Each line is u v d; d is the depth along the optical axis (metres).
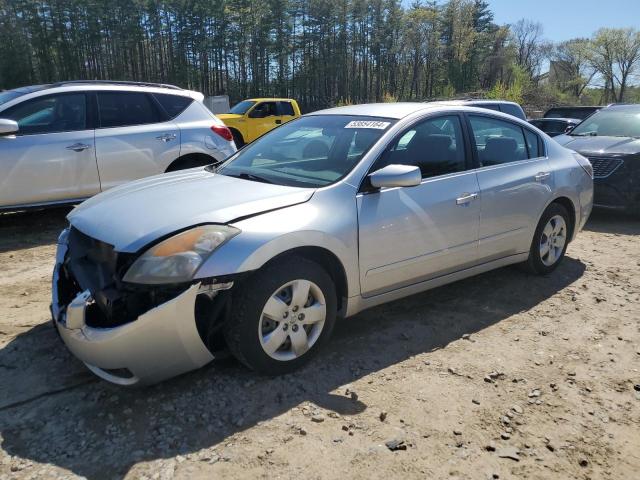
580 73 76.25
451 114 4.07
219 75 70.00
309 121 4.25
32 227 6.76
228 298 2.80
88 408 2.78
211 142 7.17
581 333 3.81
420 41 79.75
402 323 3.89
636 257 5.74
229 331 2.87
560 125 16.55
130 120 6.72
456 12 79.62
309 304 3.14
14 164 5.96
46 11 62.41
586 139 8.16
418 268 3.66
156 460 2.38
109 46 65.94
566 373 3.25
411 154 3.70
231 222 2.86
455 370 3.23
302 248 3.04
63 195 6.29
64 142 6.22
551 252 4.90
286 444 2.50
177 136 6.91
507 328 3.86
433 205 3.67
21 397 2.87
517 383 3.12
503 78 81.50
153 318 2.60
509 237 4.33
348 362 3.29
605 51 69.75
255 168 3.79
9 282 4.72
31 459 2.38
